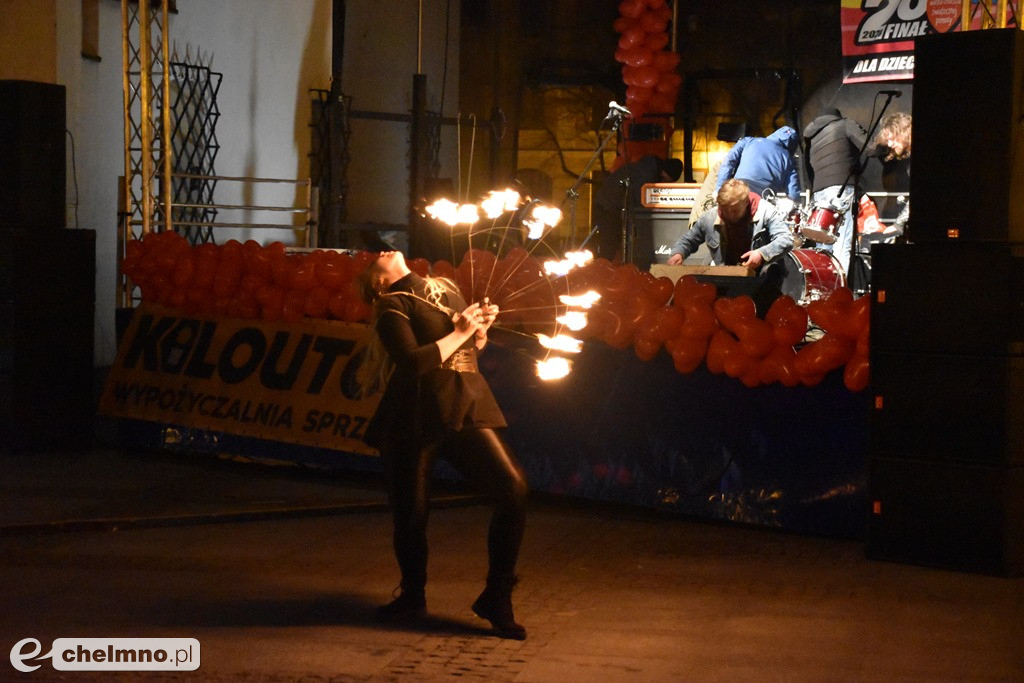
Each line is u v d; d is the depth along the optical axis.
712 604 4.79
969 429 5.16
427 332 4.43
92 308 8.18
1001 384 5.07
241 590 4.98
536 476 6.68
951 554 5.25
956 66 5.11
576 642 4.32
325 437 7.12
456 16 15.86
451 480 7.07
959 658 4.13
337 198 13.82
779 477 5.95
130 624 4.52
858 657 4.14
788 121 14.61
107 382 8.11
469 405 4.40
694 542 5.81
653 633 4.43
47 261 7.94
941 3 13.20
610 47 15.80
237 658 4.14
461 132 15.64
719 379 6.12
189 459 7.82
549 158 16.02
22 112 7.82
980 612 4.66
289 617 4.62
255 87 12.95
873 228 12.18
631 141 14.03
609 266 6.55
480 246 9.65
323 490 6.92
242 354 7.59
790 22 14.55
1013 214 5.07
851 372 5.62
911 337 5.27
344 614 4.66
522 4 15.91
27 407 7.93
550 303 6.49
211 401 7.61
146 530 6.04
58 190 8.05
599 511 6.50
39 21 9.95
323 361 7.27
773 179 12.27
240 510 6.30
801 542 5.80
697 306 6.05
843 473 5.78
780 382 5.93
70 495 6.73
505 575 4.38
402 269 4.58
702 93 15.14
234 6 12.52
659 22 14.30
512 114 16.09
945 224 5.16
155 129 9.91
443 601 4.83
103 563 5.41
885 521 5.40
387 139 14.57
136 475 7.32
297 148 13.70
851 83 13.99
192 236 12.10
